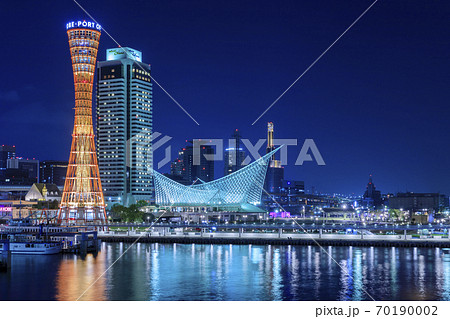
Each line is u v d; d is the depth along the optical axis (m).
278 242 192.75
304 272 124.81
